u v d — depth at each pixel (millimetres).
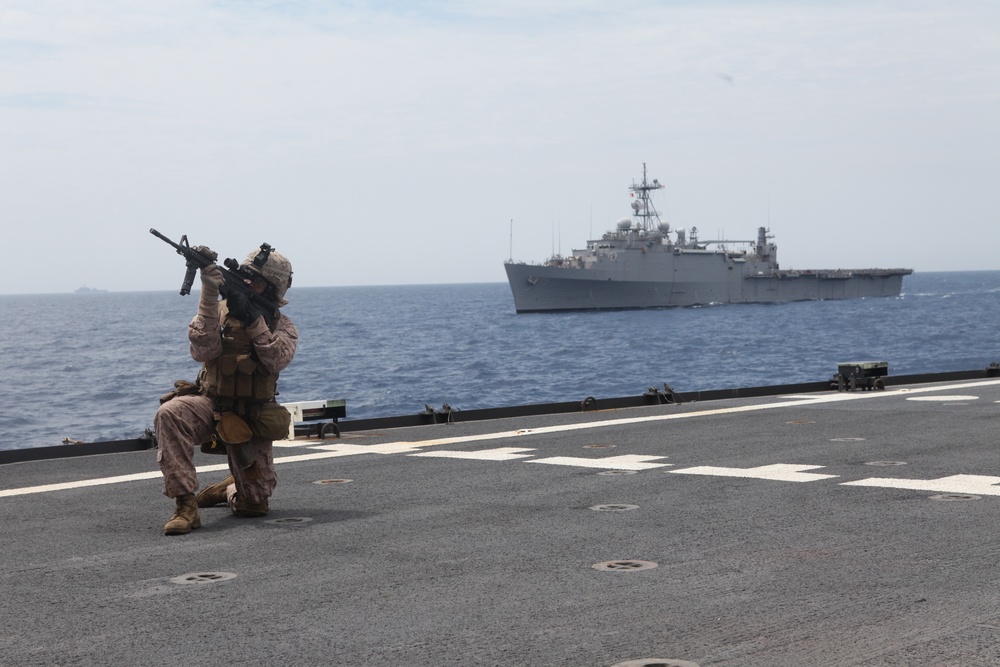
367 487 9312
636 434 12797
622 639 4738
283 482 9727
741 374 63125
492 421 14805
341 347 86000
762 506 7957
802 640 4668
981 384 19672
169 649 4742
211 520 8000
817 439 11914
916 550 6395
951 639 4641
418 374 63562
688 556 6371
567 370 66000
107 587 5902
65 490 9414
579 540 6895
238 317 7793
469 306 189375
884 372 19344
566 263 131250
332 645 4746
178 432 7621
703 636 4754
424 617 5164
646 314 125188
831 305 147000
